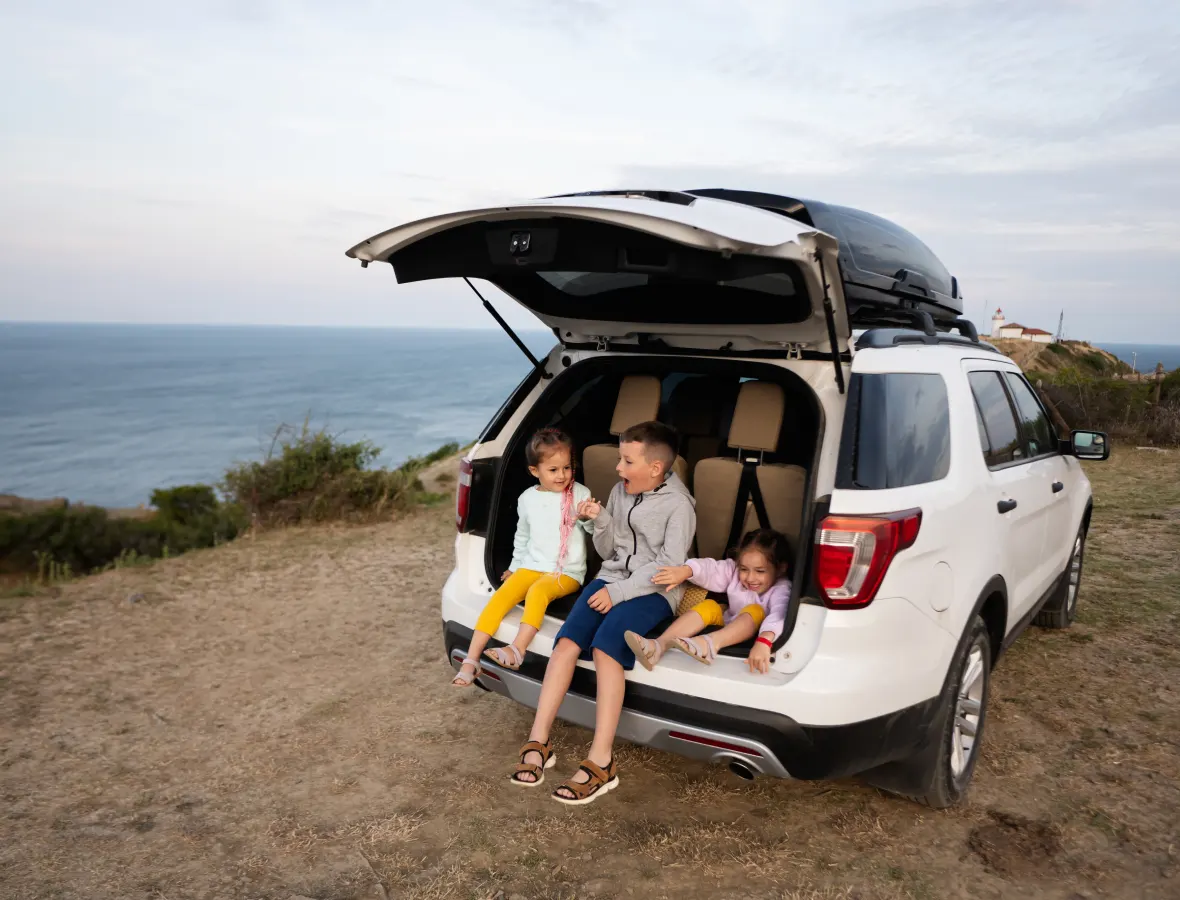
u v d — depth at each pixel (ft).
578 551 10.57
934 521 8.70
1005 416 12.10
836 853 9.21
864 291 10.94
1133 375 53.78
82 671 15.42
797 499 10.28
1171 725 12.26
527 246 8.71
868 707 8.05
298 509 29.07
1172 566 20.74
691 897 8.50
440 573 22.41
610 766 9.01
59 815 10.35
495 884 8.77
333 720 13.17
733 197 11.95
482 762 11.66
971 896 8.43
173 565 23.44
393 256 9.95
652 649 8.46
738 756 8.28
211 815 10.33
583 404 12.74
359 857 9.34
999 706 12.95
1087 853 9.14
